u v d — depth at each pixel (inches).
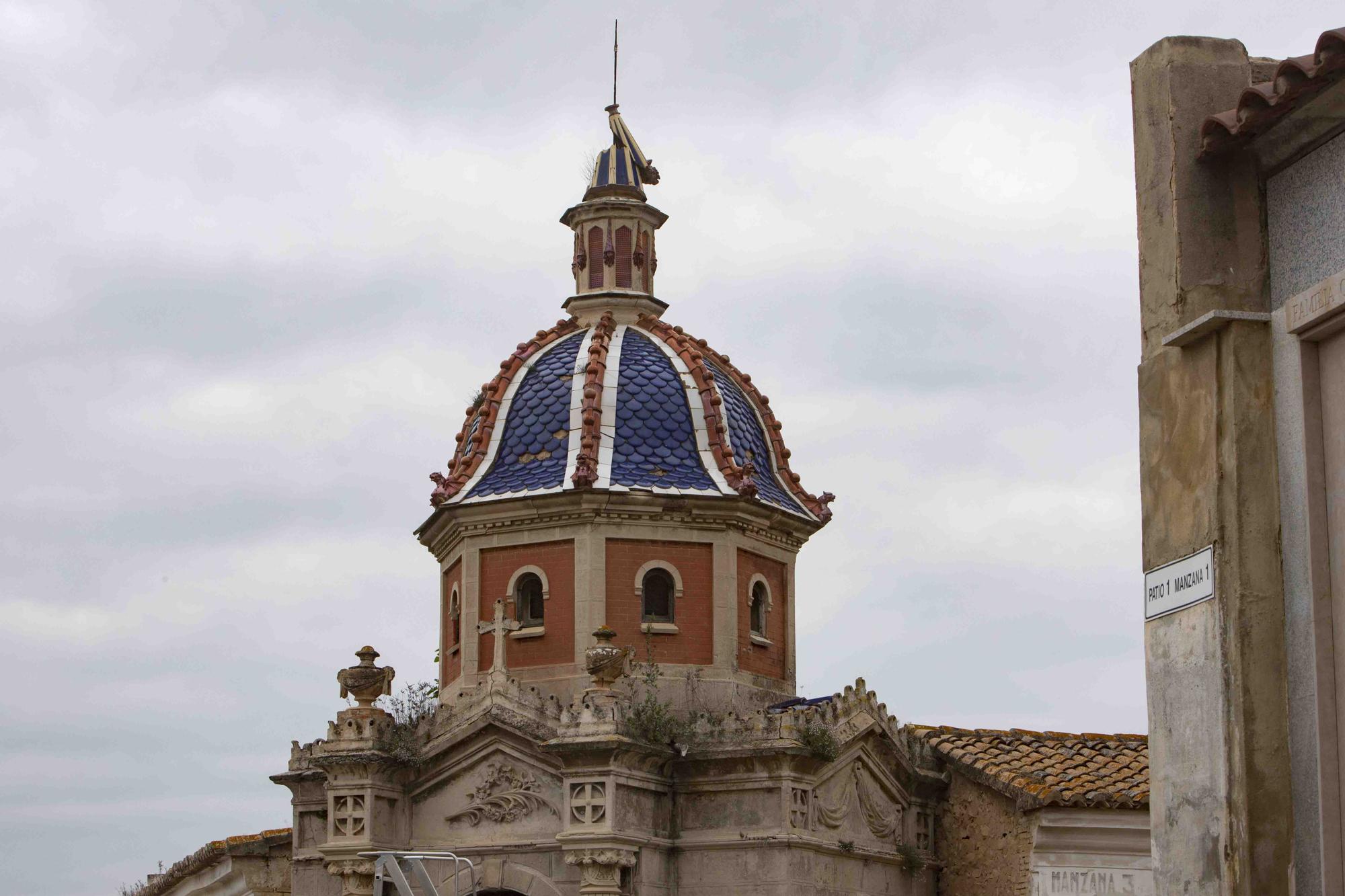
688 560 1553.9
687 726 1445.6
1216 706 731.4
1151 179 788.0
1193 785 743.1
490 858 1439.5
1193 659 748.6
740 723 1434.5
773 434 1673.2
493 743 1455.5
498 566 1572.3
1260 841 709.9
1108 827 1398.9
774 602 1615.4
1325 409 721.6
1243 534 731.4
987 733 1587.1
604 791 1385.3
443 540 1622.8
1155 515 781.3
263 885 1691.7
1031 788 1424.7
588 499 1524.4
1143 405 792.9
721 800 1435.8
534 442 1596.9
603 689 1422.2
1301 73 705.0
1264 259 756.0
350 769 1464.1
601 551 1534.2
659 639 1533.0
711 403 1612.9
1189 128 772.0
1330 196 726.5
